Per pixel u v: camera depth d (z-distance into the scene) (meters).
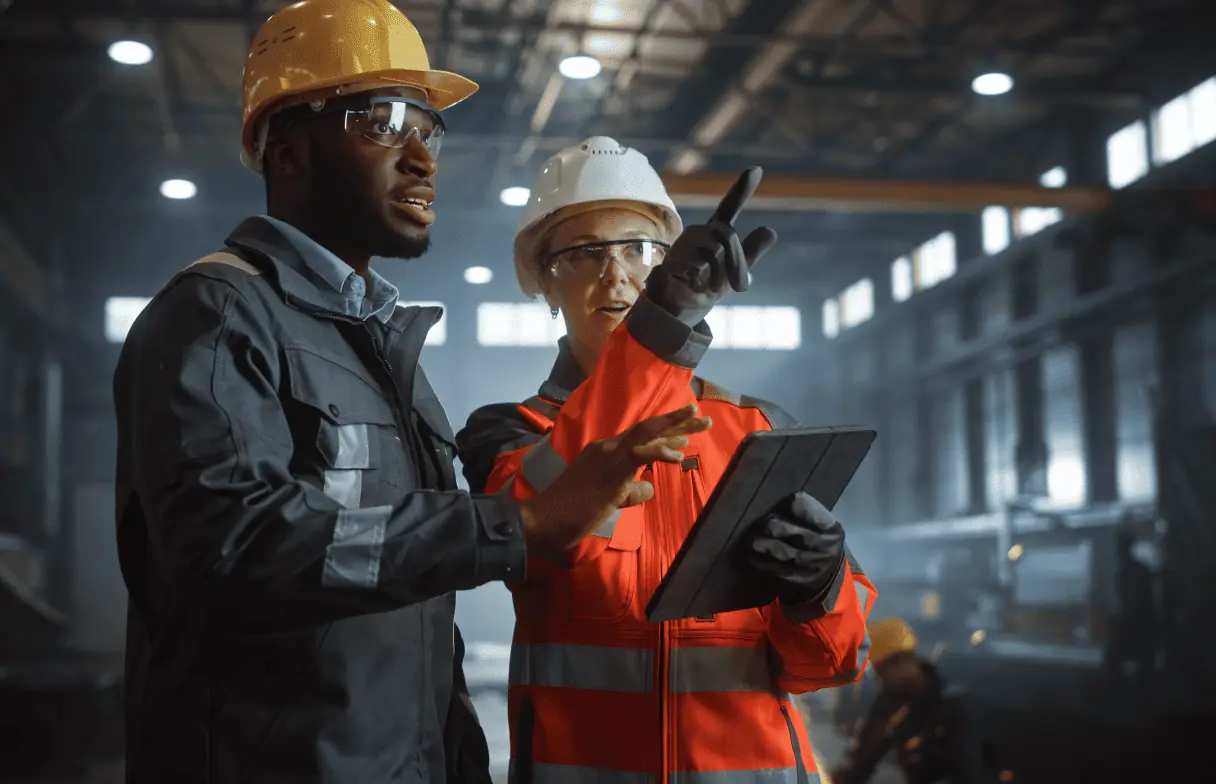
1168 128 15.90
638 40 14.73
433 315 1.54
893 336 24.83
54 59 15.05
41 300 19.38
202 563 1.12
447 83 1.46
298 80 1.38
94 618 19.09
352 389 1.35
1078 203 12.72
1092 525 16.12
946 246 22.52
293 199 1.42
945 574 16.22
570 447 1.37
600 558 1.58
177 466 1.15
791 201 11.91
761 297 26.88
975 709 9.39
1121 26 14.49
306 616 1.15
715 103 16.44
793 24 14.30
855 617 1.49
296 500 1.15
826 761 5.68
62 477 20.44
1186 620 11.34
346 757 1.26
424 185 1.43
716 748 1.53
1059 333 18.91
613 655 1.57
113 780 7.74
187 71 15.78
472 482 1.75
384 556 1.13
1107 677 11.41
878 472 25.58
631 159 1.82
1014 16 14.59
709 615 1.42
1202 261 15.44
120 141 17.72
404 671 1.33
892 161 19.61
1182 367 16.17
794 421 1.75
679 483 1.62
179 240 21.36
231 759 1.24
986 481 21.58
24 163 17.67
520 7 14.30
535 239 1.90
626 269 1.79
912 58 15.88
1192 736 8.22
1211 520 11.50
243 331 1.24
